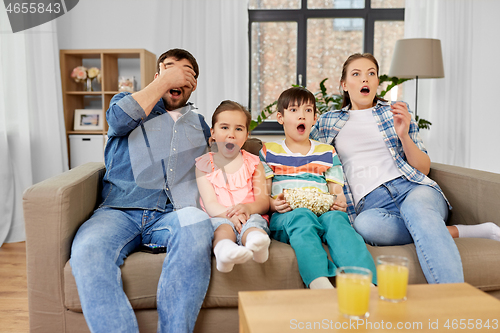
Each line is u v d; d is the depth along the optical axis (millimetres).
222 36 3504
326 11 3699
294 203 1364
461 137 3561
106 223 1224
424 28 3506
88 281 1055
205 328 1203
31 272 1166
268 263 1201
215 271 1188
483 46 3527
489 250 1246
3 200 2510
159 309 1124
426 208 1290
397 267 817
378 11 3684
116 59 3504
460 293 853
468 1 3445
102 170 1530
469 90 3504
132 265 1165
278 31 3760
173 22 3539
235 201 1379
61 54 3197
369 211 1442
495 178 1410
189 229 1166
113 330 1010
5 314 1555
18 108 2654
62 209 1162
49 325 1177
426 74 2990
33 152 2887
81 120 3326
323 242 1346
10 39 2621
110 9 3535
